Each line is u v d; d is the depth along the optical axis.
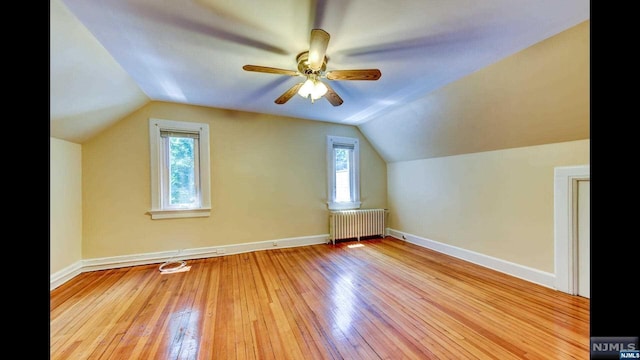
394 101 2.99
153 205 3.02
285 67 2.16
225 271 2.80
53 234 2.38
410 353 1.48
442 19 1.53
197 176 3.27
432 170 3.66
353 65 2.12
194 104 3.18
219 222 3.36
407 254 3.42
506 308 1.95
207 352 1.50
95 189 2.82
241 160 3.48
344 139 4.21
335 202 4.12
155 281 2.52
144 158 3.00
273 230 3.69
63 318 1.86
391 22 1.56
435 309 1.96
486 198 2.89
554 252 2.28
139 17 1.51
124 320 1.83
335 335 1.65
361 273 2.72
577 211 2.15
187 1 1.37
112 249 2.88
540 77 1.91
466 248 3.15
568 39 1.64
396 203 4.39
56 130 2.29
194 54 1.94
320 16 1.50
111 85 2.26
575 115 1.96
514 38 1.72
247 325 1.77
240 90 2.69
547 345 1.52
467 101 2.52
